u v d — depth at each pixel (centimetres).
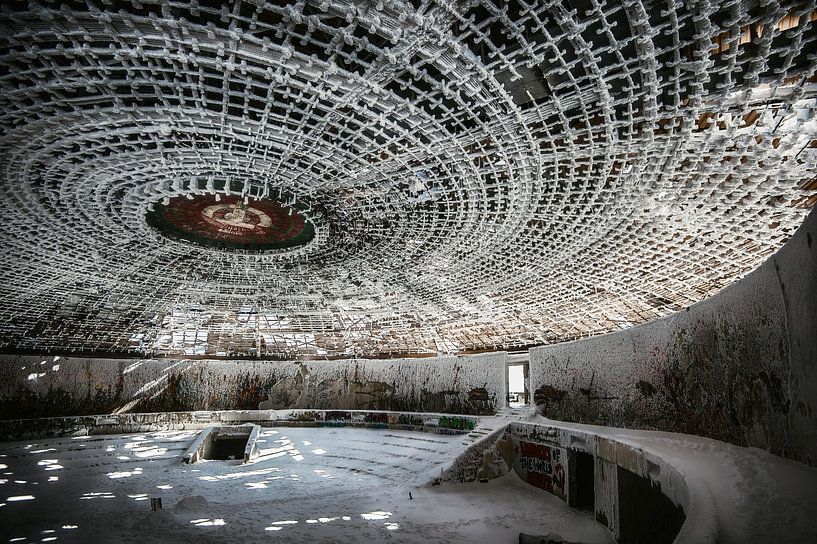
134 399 2614
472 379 2252
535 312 1881
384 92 770
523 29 630
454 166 1005
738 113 758
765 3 559
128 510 1153
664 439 1059
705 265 1279
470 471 1556
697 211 1054
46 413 2336
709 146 840
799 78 683
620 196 1041
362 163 1026
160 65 723
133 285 1947
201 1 661
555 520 1222
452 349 2467
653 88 715
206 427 2581
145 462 1867
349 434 2445
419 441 2058
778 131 776
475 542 1025
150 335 2575
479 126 852
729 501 577
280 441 2311
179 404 2730
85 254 1609
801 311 627
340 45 674
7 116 852
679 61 661
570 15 603
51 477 1553
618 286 1511
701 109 754
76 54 696
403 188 1146
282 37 687
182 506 1169
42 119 861
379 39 707
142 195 1255
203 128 905
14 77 757
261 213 1414
